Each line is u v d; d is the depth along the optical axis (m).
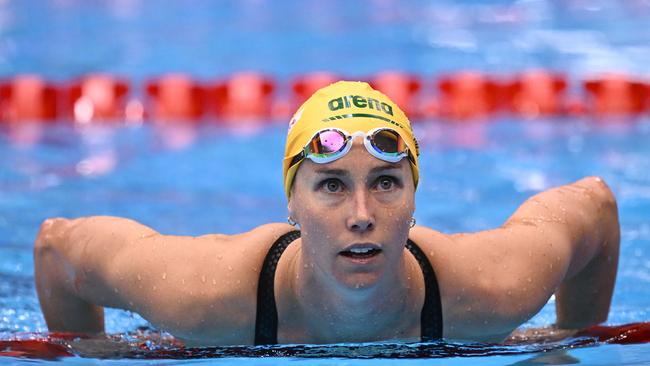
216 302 8.90
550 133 23.14
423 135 23.33
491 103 25.69
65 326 10.52
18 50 30.53
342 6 36.62
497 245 9.38
